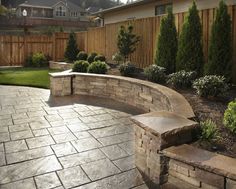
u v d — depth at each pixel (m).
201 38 6.06
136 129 3.25
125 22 9.66
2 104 6.45
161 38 6.89
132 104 6.33
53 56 15.72
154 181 2.95
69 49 14.23
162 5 11.89
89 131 4.57
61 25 32.66
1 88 8.53
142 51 8.64
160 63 6.93
